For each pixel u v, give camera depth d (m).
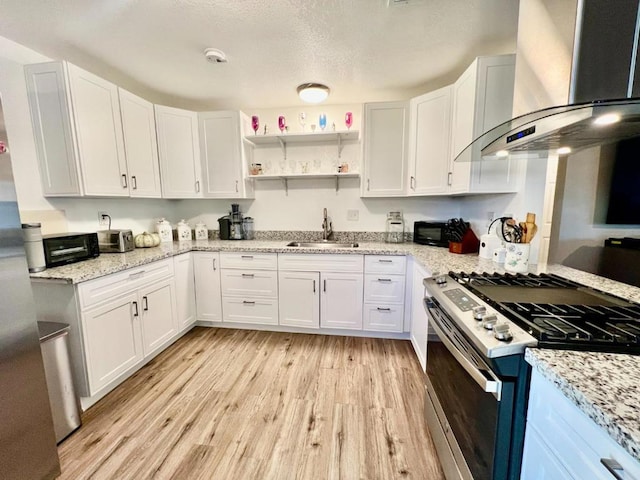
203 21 1.62
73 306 1.61
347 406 1.69
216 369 2.08
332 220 3.06
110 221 2.49
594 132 1.06
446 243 2.52
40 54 1.95
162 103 2.88
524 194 1.73
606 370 0.65
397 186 2.56
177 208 3.29
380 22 1.63
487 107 1.79
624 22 0.77
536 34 1.11
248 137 2.80
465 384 1.01
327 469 1.29
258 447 1.41
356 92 2.63
